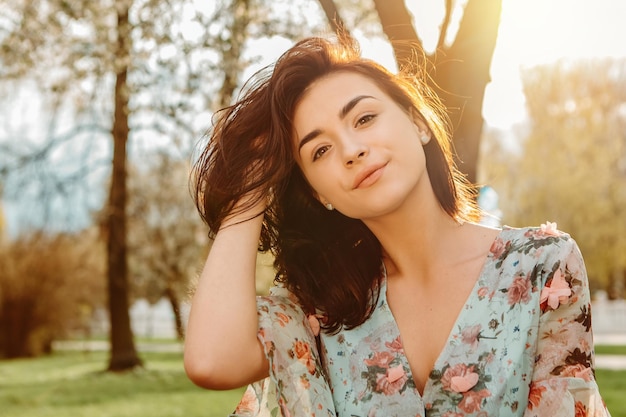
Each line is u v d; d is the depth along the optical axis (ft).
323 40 5.08
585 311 4.71
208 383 4.54
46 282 72.43
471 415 4.63
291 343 4.86
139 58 27.99
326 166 4.76
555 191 78.07
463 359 4.68
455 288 4.86
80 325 76.33
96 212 51.96
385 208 4.64
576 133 80.28
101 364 61.72
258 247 5.57
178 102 26.63
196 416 27.73
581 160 80.02
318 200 5.37
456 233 4.97
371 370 4.93
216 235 5.12
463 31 12.07
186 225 64.03
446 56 12.10
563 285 4.66
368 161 4.60
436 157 5.03
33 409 31.73
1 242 73.15
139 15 23.59
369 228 5.08
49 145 41.83
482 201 9.56
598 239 79.46
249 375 4.70
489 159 82.89
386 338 4.95
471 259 4.90
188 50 22.00
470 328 4.72
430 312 4.89
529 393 4.67
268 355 4.67
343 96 4.73
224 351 4.54
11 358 72.28
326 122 4.72
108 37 29.35
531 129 81.15
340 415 4.99
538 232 4.83
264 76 5.24
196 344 4.56
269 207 5.32
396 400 4.82
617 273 97.40
